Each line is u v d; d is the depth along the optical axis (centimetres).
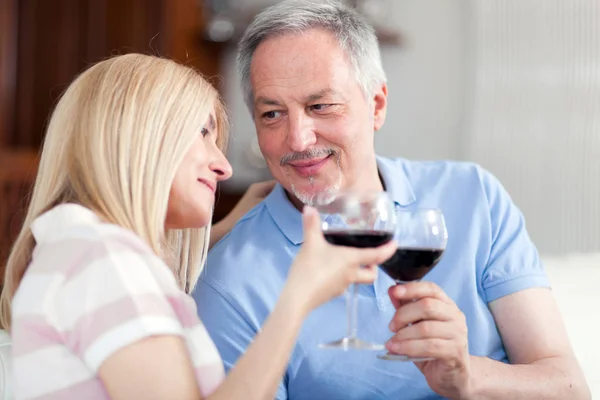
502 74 552
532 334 210
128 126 152
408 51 584
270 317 138
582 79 538
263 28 211
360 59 212
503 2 551
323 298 143
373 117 224
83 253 136
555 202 542
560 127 542
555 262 300
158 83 156
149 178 152
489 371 190
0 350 158
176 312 147
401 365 204
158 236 153
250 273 210
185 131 156
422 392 205
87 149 152
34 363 134
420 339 162
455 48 574
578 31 538
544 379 196
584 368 246
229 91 609
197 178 160
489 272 218
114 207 149
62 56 554
